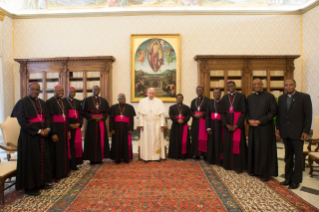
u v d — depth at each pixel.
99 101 4.31
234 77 7.09
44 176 2.86
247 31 7.53
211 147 4.17
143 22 7.64
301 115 2.95
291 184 3.03
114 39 7.66
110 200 2.62
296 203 2.52
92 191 2.88
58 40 7.70
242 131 3.72
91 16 7.65
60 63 7.15
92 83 7.20
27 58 7.70
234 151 3.71
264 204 2.50
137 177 3.42
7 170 2.64
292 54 7.47
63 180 3.30
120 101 4.29
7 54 7.47
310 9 7.05
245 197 2.69
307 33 7.21
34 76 7.34
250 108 3.49
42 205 2.49
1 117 7.19
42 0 7.59
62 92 3.42
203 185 3.09
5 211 2.35
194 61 7.62
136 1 7.55
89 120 4.19
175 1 7.52
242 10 7.44
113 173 3.62
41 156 2.84
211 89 7.23
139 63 7.65
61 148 3.32
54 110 3.32
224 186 3.05
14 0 7.46
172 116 4.60
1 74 7.20
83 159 4.12
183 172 3.67
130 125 4.39
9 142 3.32
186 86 7.64
